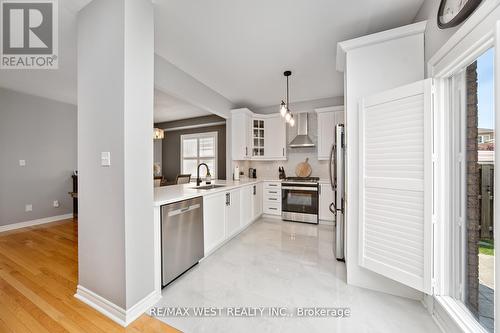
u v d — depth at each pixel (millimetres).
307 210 4047
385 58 1832
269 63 2795
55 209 4246
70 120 4465
